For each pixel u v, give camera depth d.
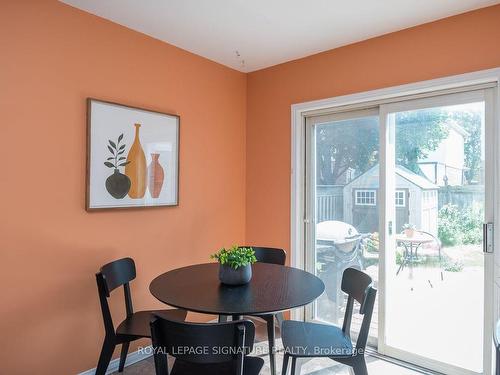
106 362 2.01
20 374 1.96
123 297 2.47
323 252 3.10
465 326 2.33
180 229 2.87
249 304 1.60
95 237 2.30
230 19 2.37
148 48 2.62
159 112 2.67
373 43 2.65
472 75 2.20
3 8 1.89
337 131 3.02
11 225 1.92
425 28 2.40
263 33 2.59
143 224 2.59
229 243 3.30
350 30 2.53
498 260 2.17
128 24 2.44
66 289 2.15
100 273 2.01
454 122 2.38
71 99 2.17
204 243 3.07
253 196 3.43
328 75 2.90
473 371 2.28
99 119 2.29
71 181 2.17
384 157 2.67
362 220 2.85
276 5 2.19
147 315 2.28
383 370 2.44
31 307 2.00
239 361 1.31
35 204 2.02
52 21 2.08
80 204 2.22
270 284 1.95
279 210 3.23
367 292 1.70
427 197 2.50
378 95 2.61
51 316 2.09
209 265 2.44
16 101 1.94
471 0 2.10
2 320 1.89
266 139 3.34
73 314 2.19
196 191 3.00
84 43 2.23
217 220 3.19
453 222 2.38
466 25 2.23
